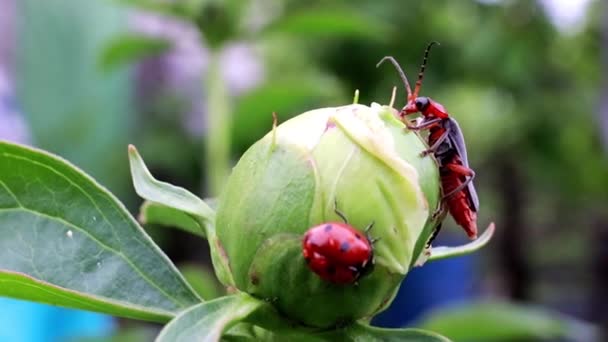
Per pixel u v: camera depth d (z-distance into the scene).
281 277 0.24
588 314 1.05
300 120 0.25
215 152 0.41
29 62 0.47
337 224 0.24
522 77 0.80
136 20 0.49
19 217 0.25
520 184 1.02
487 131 0.99
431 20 0.75
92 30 0.47
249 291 0.25
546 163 0.90
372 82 0.74
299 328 0.25
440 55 0.76
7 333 0.35
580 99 0.86
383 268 0.24
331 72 0.74
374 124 0.24
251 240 0.25
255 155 0.25
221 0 0.40
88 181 0.26
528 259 1.07
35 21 0.46
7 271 0.24
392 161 0.24
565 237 1.27
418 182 0.24
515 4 0.79
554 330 0.38
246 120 0.42
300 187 0.24
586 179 0.95
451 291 0.62
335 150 0.24
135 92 0.69
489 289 1.05
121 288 0.25
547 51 0.83
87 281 0.25
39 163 0.25
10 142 0.25
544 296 1.16
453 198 0.25
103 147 0.48
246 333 0.25
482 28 0.77
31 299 0.25
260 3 0.43
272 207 0.24
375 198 0.24
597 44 0.87
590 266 1.11
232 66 0.61
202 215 0.25
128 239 0.26
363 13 0.71
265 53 0.74
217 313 0.24
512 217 1.02
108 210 0.26
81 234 0.26
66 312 0.38
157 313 0.25
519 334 0.39
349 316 0.25
